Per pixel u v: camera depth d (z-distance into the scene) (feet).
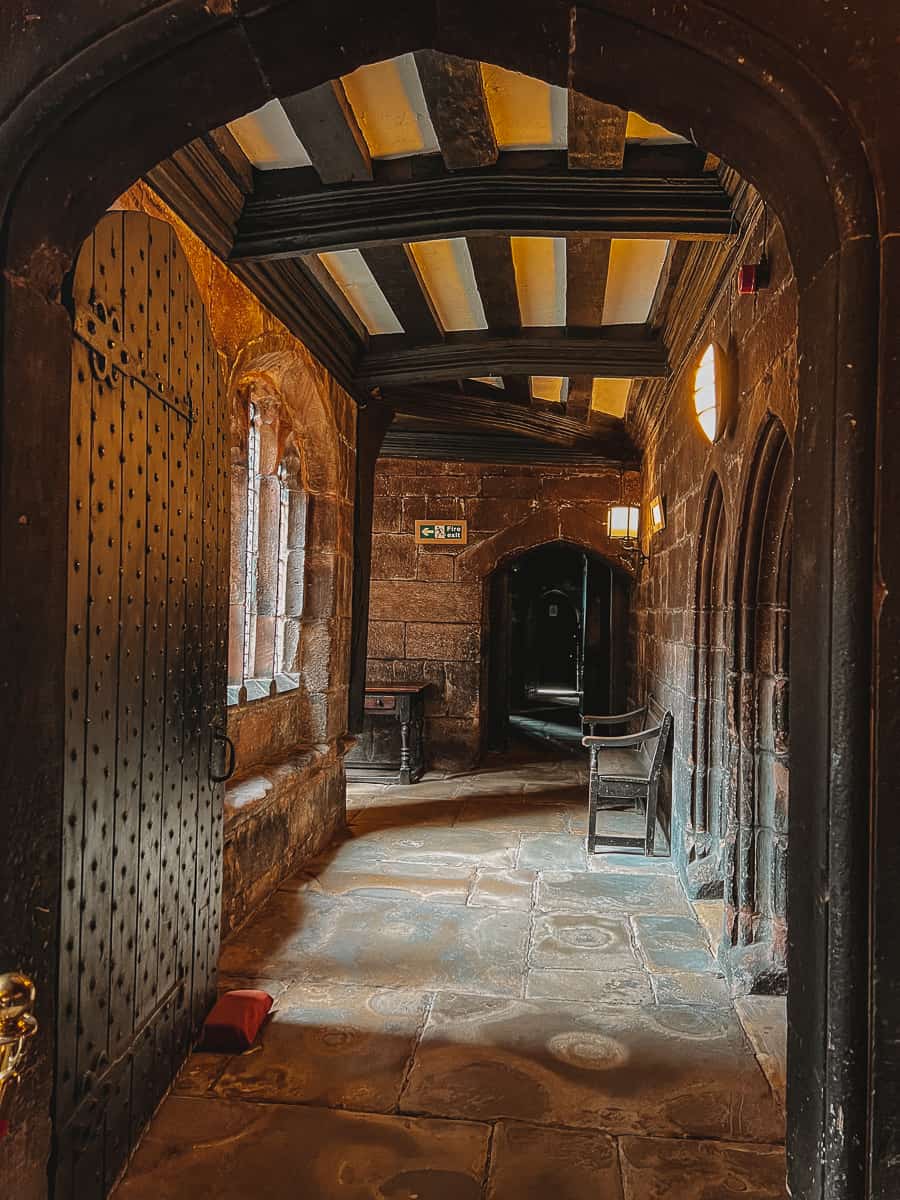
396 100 8.74
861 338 4.23
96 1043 6.28
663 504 19.20
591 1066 8.67
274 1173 6.93
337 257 12.72
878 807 4.18
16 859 4.84
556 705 45.29
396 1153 7.22
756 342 10.02
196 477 8.48
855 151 4.19
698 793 14.07
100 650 6.21
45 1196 5.45
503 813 20.29
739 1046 9.11
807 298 4.80
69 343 5.29
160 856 7.64
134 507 6.84
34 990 4.22
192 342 8.30
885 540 4.20
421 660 26.20
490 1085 8.29
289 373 14.16
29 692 4.91
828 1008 4.33
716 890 13.53
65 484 5.28
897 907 4.18
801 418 4.90
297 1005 9.99
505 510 26.04
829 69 4.18
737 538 10.87
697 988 10.55
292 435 16.25
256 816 13.23
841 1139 4.24
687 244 11.71
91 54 4.39
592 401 22.03
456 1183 6.83
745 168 4.98
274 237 10.58
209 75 4.69
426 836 18.02
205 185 9.64
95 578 6.10
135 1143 7.16
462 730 26.00
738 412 11.09
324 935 12.21
